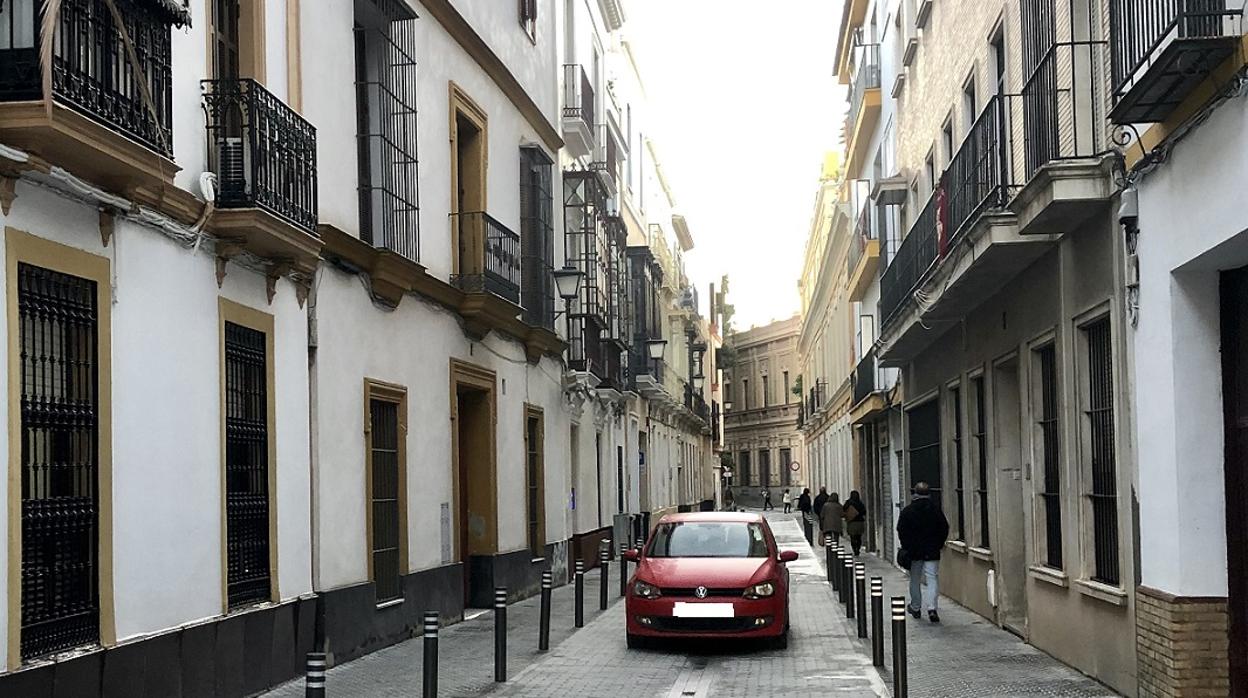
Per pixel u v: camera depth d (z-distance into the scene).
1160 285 9.78
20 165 7.74
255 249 11.33
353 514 13.87
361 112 15.20
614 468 32.81
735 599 14.28
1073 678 11.89
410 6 16.20
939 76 18.95
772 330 80.50
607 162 33.31
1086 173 10.83
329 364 13.32
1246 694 9.19
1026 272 14.06
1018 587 15.84
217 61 11.30
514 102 21.59
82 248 8.62
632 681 12.30
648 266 39.78
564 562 24.77
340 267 13.65
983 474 17.64
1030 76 12.65
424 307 16.61
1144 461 10.22
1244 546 9.25
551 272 23.30
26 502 7.95
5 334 7.66
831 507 33.25
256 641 11.17
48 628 8.12
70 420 8.50
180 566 9.92
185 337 10.15
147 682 9.19
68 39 7.98
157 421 9.62
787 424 78.19
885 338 22.58
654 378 39.06
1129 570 10.71
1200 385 9.52
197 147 10.44
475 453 19.67
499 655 12.23
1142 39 9.14
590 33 30.98
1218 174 8.49
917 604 17.31
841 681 12.12
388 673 12.66
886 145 27.36
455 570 17.47
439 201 17.33
